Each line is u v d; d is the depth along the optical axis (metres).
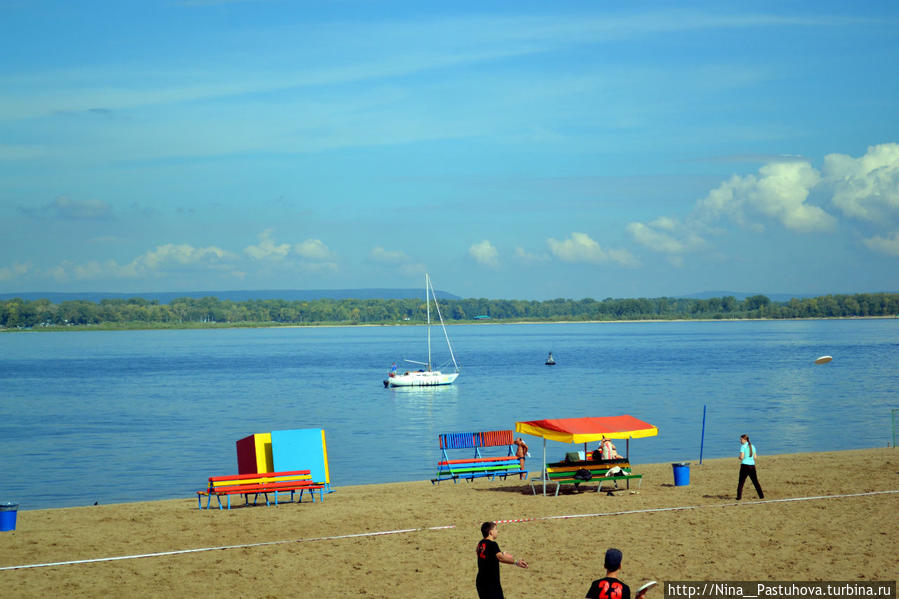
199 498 38.59
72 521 35.72
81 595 24.72
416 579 26.03
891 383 133.12
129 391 144.38
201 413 108.19
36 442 80.69
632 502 37.78
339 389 147.25
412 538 31.17
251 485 39.06
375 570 27.05
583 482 40.06
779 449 68.62
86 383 163.00
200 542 31.25
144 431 89.19
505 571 26.53
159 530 33.44
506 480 48.53
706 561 27.23
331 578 26.27
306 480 40.22
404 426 92.25
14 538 32.06
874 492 38.38
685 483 42.50
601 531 31.66
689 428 82.75
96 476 61.44
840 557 27.44
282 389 147.75
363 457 68.81
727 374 158.88
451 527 32.88
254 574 26.77
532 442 77.12
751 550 28.48
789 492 39.28
